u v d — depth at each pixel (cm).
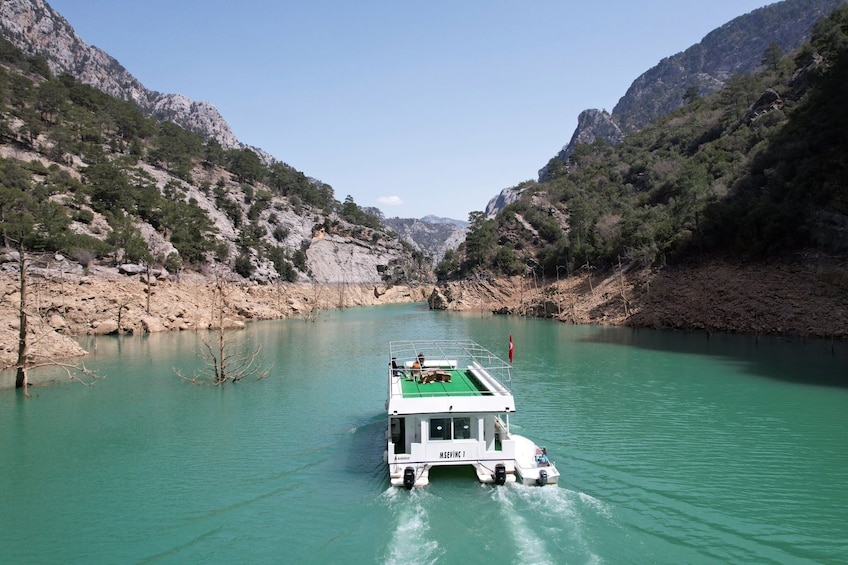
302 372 5900
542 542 2025
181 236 14262
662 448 3141
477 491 2470
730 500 2416
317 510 2405
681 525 2172
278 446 3334
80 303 9056
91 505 2502
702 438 3325
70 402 4494
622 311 9844
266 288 15600
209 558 2019
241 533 2206
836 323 7012
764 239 8769
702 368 5572
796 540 2055
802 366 5516
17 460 3112
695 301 8844
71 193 13225
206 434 3597
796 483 2611
